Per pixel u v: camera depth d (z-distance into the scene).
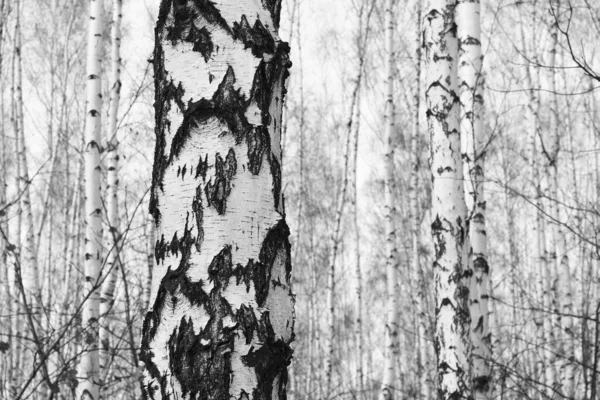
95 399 5.44
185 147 1.74
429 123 4.77
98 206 6.48
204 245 1.68
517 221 18.05
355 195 14.56
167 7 1.83
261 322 1.65
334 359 16.97
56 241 17.52
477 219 5.51
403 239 17.25
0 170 12.76
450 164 4.64
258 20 1.82
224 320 1.64
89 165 6.57
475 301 4.97
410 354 16.41
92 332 5.50
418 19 13.23
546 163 10.44
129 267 7.07
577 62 3.78
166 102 1.79
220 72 1.77
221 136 1.73
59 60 16.53
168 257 1.70
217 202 1.70
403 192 18.80
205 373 1.61
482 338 4.98
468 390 4.36
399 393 12.86
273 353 1.66
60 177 15.95
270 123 1.79
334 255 12.98
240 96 1.76
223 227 1.68
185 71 1.78
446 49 4.77
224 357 1.62
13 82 12.70
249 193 1.72
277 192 1.76
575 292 12.33
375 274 22.06
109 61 16.00
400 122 17.45
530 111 11.21
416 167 12.69
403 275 18.20
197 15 1.80
